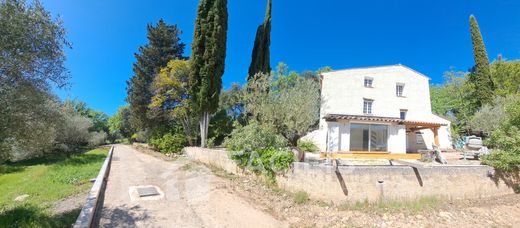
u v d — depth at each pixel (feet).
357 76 73.97
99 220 21.01
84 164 54.49
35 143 20.95
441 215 25.98
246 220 22.75
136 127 100.07
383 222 23.86
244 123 74.18
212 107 64.13
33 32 18.57
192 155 63.05
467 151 51.47
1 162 19.16
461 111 101.71
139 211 23.31
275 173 32.27
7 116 17.08
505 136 36.91
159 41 100.01
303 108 48.85
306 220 23.67
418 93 77.15
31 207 22.79
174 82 75.82
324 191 27.20
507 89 95.81
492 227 24.68
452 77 109.50
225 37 67.21
